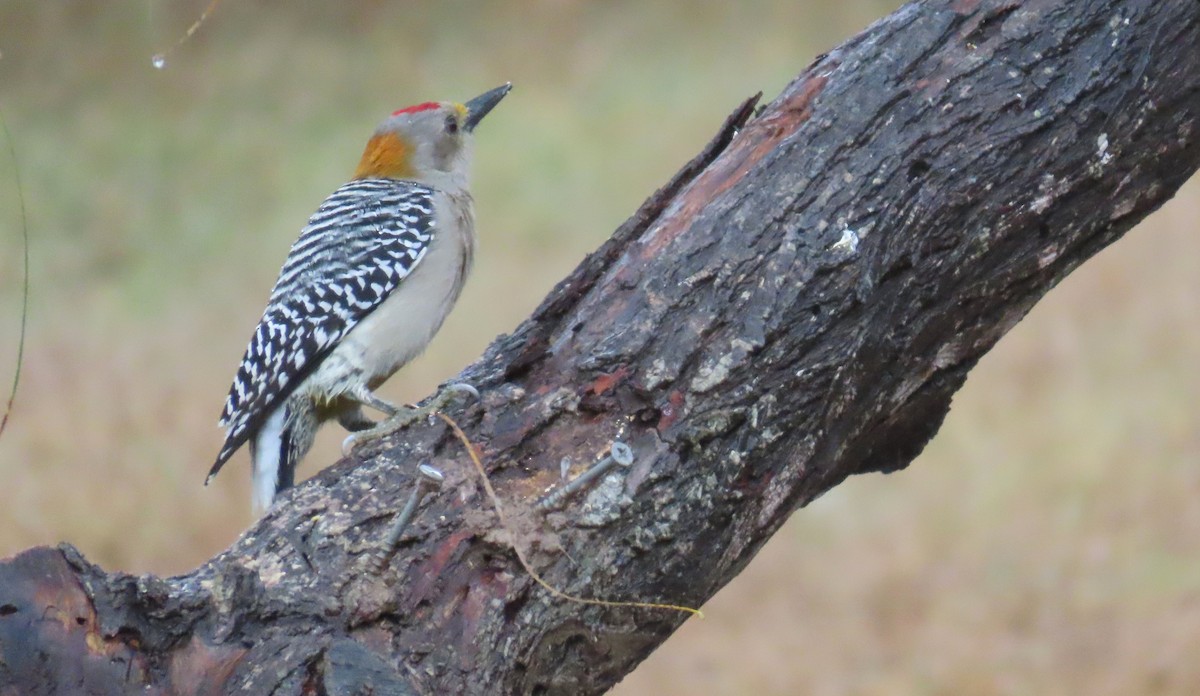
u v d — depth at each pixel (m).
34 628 5.34
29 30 32.06
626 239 7.10
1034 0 6.57
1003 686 14.31
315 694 5.67
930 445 18.67
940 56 6.63
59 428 17.80
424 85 31.55
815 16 33.66
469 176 11.23
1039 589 15.66
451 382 7.12
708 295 6.55
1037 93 6.50
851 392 6.57
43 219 26.39
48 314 23.05
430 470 6.02
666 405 6.49
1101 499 17.11
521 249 24.77
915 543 16.72
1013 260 6.64
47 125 29.73
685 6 34.31
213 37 33.19
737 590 16.28
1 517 16.36
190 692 5.56
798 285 6.46
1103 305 21.30
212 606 5.70
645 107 29.77
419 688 5.96
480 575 6.26
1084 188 6.56
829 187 6.55
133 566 16.14
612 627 6.48
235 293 23.66
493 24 33.91
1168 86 6.45
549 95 30.98
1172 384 19.28
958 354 6.82
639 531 6.39
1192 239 22.78
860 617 15.58
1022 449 18.30
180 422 18.16
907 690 14.21
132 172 28.06
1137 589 15.54
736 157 6.91
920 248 6.51
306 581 6.04
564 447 6.57
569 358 6.71
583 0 34.59
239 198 27.34
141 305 23.31
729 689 14.41
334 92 31.31
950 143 6.51
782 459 6.51
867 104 6.61
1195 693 14.08
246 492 17.08
